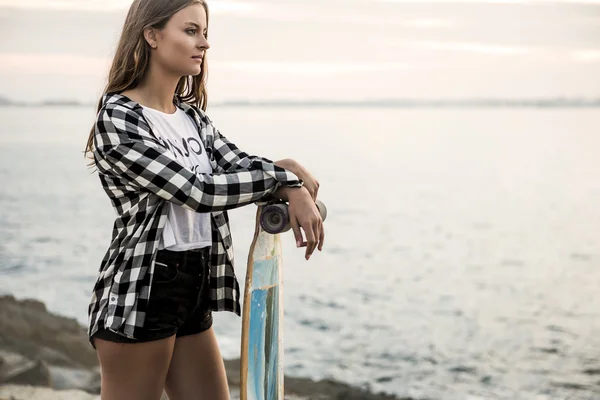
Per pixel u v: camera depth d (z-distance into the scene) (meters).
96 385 5.67
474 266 22.55
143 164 1.84
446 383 11.51
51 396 5.06
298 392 6.70
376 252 24.42
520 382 11.48
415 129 99.88
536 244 26.34
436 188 43.22
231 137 75.56
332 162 56.41
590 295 18.53
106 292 1.93
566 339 14.33
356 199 38.09
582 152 67.75
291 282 19.38
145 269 1.90
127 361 1.91
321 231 1.98
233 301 2.14
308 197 1.98
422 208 35.47
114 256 1.94
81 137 77.69
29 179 40.56
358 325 15.15
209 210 1.88
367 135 88.19
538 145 75.06
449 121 114.31
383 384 11.23
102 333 1.91
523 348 13.57
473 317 16.28
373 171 51.56
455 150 69.44
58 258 20.61
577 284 19.91
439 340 14.10
